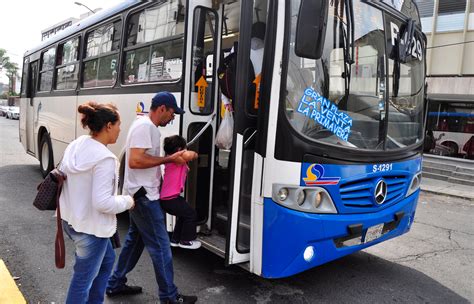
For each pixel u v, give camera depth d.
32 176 9.37
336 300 3.94
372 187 3.79
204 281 4.19
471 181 12.22
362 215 3.72
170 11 4.49
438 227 7.10
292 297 3.95
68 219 2.70
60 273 4.23
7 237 5.22
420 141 4.60
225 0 4.24
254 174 3.39
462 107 14.26
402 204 4.21
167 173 3.47
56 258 2.76
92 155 2.62
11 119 38.78
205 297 3.85
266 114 3.29
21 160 11.84
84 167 2.60
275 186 3.28
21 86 11.16
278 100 3.25
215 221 4.33
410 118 4.46
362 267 4.86
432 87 14.71
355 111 3.73
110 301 3.69
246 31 3.36
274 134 3.27
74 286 2.74
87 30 6.81
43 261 4.52
